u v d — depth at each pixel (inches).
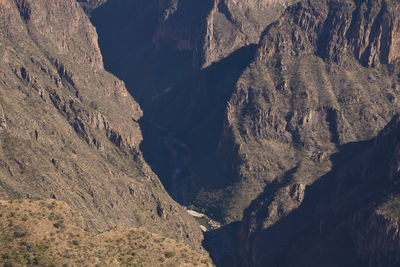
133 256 5841.5
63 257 5462.6
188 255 6107.3
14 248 5428.2
